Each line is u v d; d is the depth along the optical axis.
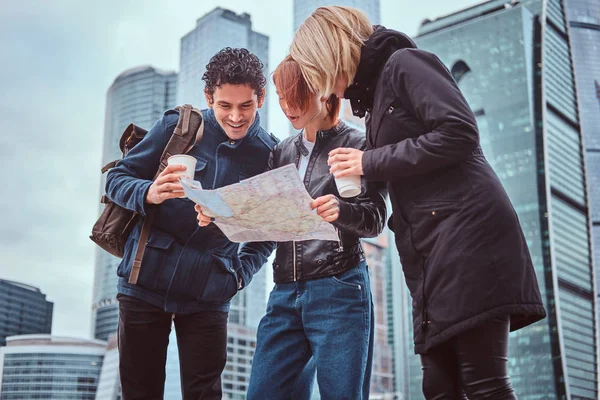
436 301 1.49
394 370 69.94
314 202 1.63
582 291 61.47
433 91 1.51
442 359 1.55
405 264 1.61
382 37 1.65
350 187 1.64
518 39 65.75
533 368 59.38
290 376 2.09
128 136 2.23
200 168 2.11
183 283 2.03
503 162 65.12
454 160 1.48
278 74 1.89
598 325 61.09
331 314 1.99
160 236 2.04
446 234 1.49
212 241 2.08
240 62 1.98
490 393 1.42
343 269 2.02
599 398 58.97
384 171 1.55
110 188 2.04
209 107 2.22
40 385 48.44
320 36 1.67
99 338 56.53
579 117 65.19
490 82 66.50
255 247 2.29
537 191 62.66
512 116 65.44
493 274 1.44
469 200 1.49
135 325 2.02
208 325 2.10
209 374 2.08
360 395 1.98
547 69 65.00
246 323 53.44
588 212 65.00
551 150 62.62
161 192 1.86
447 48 69.38
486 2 68.69
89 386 49.59
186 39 61.66
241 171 2.21
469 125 1.46
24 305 49.59
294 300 2.09
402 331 71.12
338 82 1.69
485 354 1.43
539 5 66.69
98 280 60.09
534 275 1.49
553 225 61.41
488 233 1.46
